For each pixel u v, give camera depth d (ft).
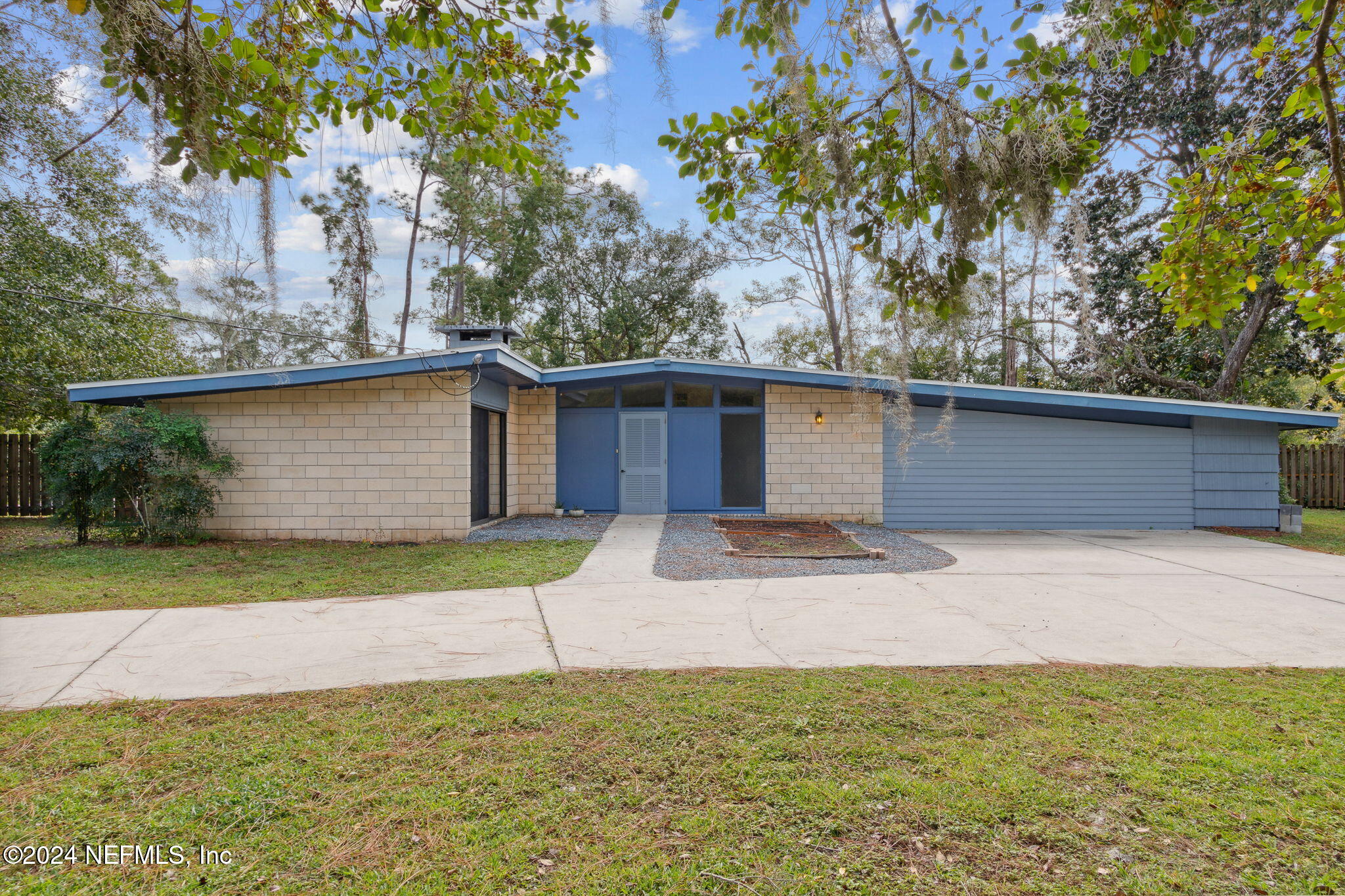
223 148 9.16
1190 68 40.50
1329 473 47.70
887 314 9.48
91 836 7.76
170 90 8.34
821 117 9.45
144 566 24.49
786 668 13.61
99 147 25.68
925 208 9.02
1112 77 42.78
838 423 38.83
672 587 21.45
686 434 40.63
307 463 31.58
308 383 30.58
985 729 10.58
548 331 79.46
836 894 6.83
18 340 34.55
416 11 9.71
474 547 28.99
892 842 7.68
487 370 33.53
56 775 9.17
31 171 24.70
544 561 25.73
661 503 40.52
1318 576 23.27
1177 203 11.84
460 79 10.87
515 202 74.54
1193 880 6.97
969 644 15.33
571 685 12.57
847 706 11.51
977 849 7.53
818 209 10.92
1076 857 7.39
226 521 31.60
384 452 31.45
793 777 9.16
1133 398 34.32
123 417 29.01
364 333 58.03
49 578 22.26
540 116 11.35
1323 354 52.44
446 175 60.75
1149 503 37.06
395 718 11.07
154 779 9.09
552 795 8.71
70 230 35.47
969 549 29.86
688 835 7.84
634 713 11.25
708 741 10.20
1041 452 37.63
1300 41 10.56
